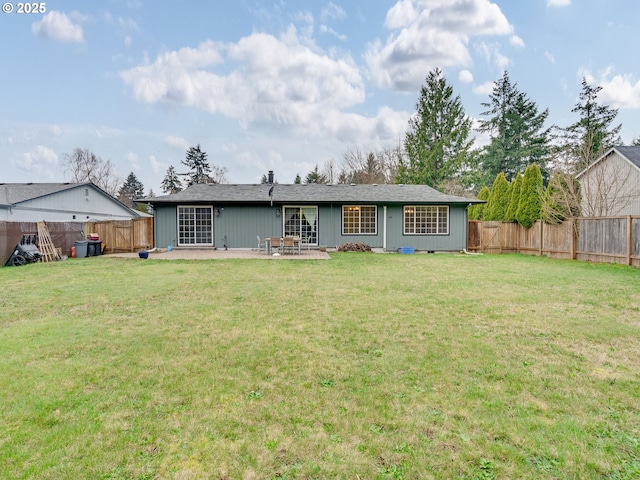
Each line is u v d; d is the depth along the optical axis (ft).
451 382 9.57
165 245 49.06
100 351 11.66
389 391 9.05
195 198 48.65
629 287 22.93
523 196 48.93
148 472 6.18
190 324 14.73
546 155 98.07
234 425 7.55
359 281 25.03
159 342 12.53
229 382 9.51
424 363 10.79
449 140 93.56
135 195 164.96
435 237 51.06
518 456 6.63
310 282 24.58
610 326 14.58
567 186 44.47
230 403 8.43
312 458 6.57
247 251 47.88
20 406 8.18
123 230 49.57
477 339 12.95
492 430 7.41
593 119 87.76
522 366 10.63
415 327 14.37
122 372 10.06
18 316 15.96
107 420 7.68
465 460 6.53
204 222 49.44
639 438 7.16
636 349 12.08
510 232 51.29
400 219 50.85
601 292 21.31
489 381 9.64
